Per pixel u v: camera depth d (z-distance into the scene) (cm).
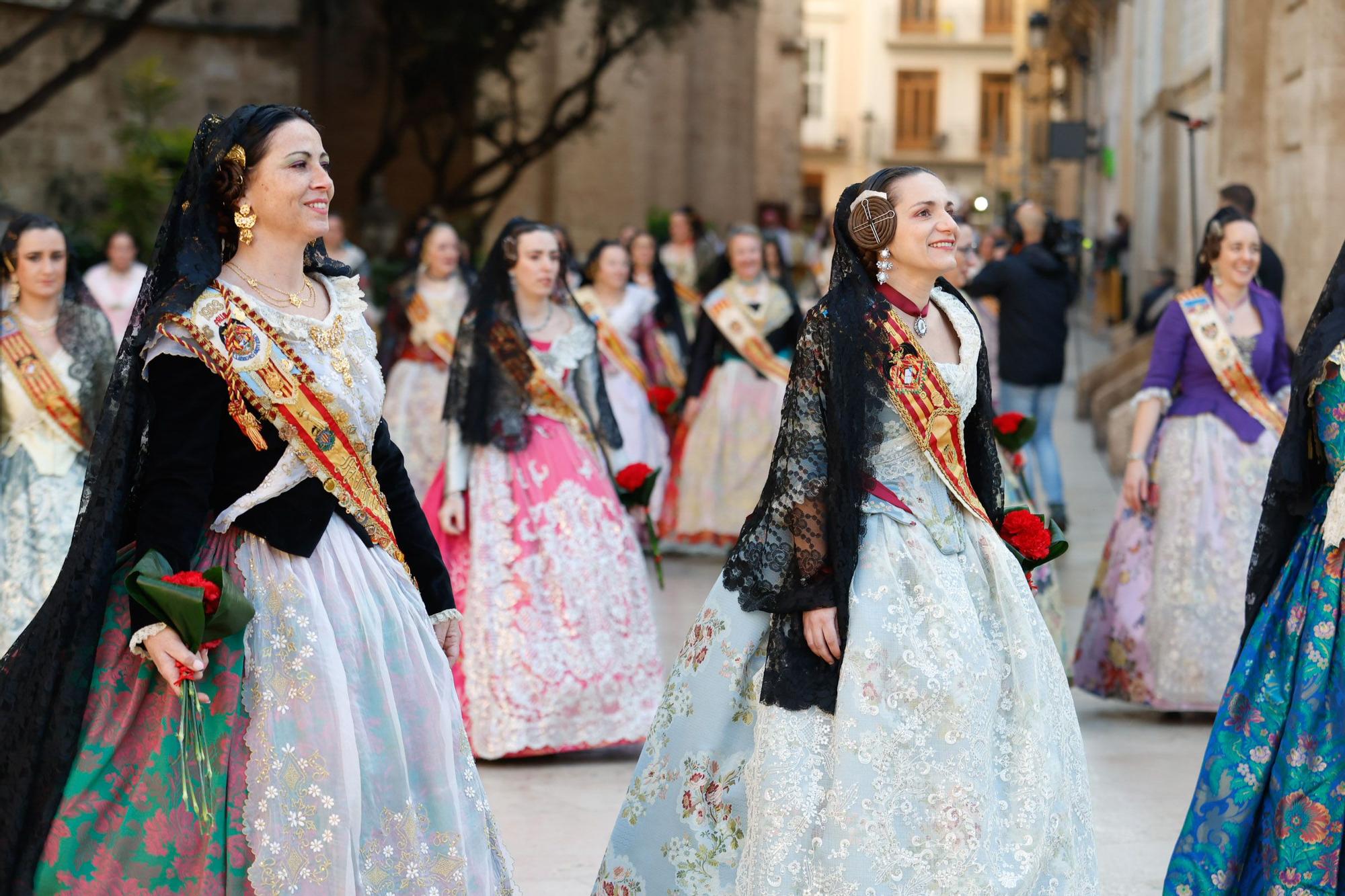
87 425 542
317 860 277
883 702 306
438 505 559
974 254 751
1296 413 362
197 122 1864
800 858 306
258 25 1889
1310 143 861
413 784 295
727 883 324
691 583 848
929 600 311
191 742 279
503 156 1831
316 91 1958
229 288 290
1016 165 5488
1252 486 561
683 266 1328
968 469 343
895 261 325
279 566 290
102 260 1373
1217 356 558
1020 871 305
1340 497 347
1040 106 3878
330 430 295
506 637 534
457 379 547
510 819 471
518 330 546
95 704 279
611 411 566
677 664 339
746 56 2580
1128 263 2264
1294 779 347
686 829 329
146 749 279
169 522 278
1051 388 898
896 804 303
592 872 421
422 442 816
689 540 938
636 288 932
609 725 542
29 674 278
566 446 555
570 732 536
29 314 543
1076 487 1138
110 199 1487
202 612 265
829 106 6309
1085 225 2966
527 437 547
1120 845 443
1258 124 1082
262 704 282
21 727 276
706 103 2530
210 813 277
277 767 279
